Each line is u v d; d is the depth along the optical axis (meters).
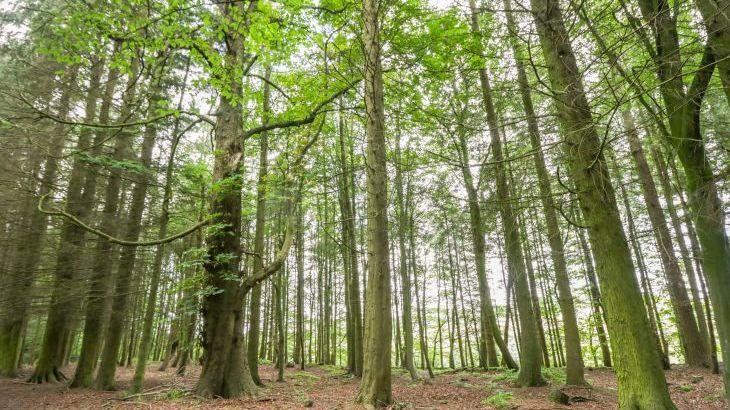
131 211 12.31
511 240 10.97
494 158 9.41
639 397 4.75
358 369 15.77
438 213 13.39
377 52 7.55
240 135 10.88
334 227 21.31
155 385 12.91
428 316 33.44
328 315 25.53
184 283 9.50
